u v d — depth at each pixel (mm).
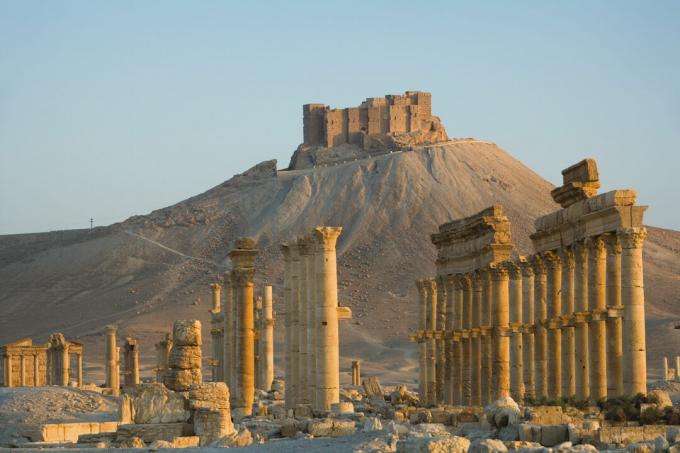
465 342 153125
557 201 121938
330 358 125375
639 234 104312
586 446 65750
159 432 99375
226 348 161000
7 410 142625
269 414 136875
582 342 114875
